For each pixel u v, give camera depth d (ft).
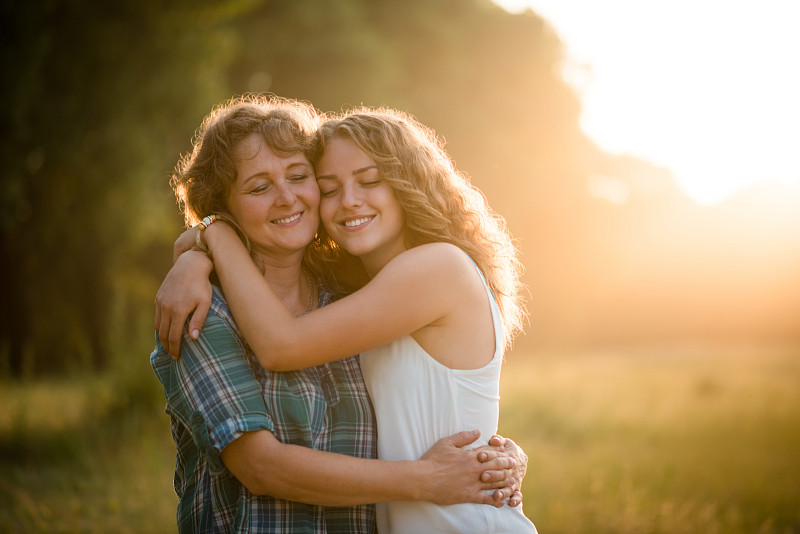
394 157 8.05
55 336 53.72
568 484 21.29
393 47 79.77
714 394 42.70
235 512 7.28
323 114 9.14
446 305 7.71
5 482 18.37
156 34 41.37
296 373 7.58
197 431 7.07
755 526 18.81
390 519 7.73
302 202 7.90
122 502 17.15
